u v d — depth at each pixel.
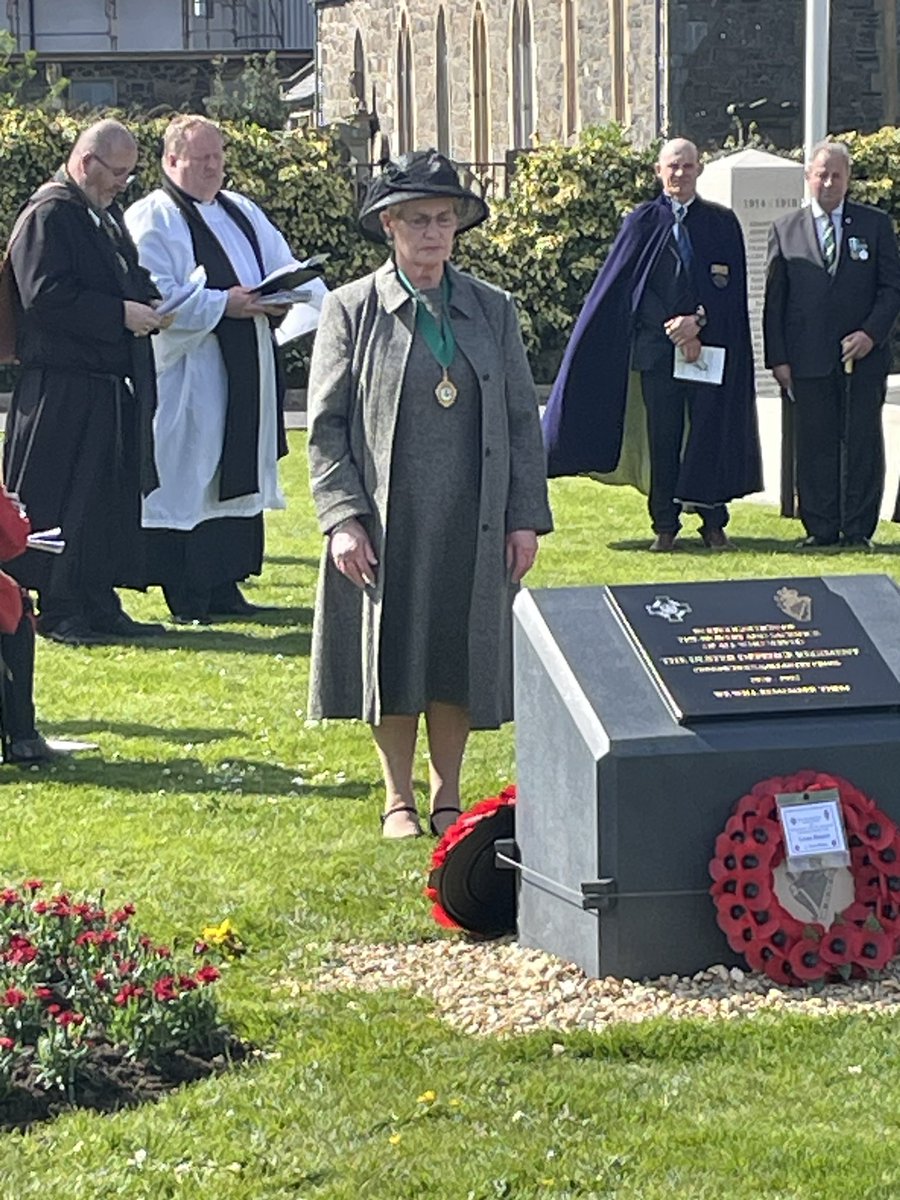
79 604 10.07
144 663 9.45
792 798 5.00
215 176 10.91
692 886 5.05
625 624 5.23
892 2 32.81
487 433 6.36
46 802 6.93
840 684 5.16
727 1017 4.84
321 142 27.30
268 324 10.88
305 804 6.90
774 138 32.31
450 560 6.38
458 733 6.57
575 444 12.91
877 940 5.01
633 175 26.98
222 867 6.12
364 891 5.88
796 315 12.79
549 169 26.98
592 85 35.12
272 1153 4.11
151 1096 4.42
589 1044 4.63
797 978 5.00
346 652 6.48
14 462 9.98
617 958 5.04
